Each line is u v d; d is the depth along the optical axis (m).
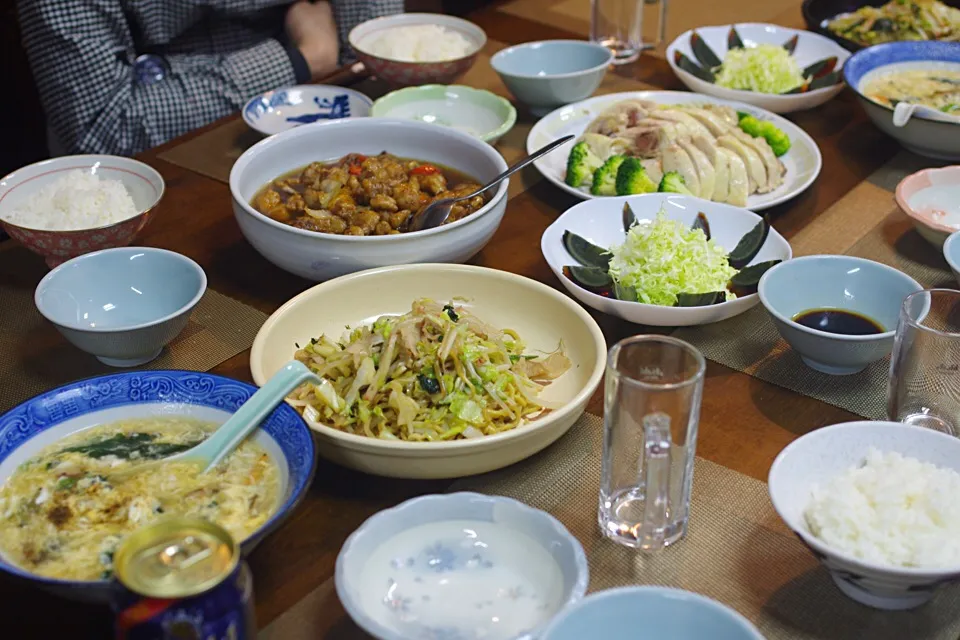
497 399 1.29
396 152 1.91
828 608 1.08
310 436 1.11
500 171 1.76
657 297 1.54
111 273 1.53
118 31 2.55
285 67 2.58
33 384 1.43
